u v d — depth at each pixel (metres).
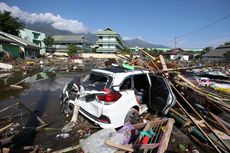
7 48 29.20
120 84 4.56
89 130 4.78
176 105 6.22
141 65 7.60
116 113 4.32
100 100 4.30
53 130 4.75
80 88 5.13
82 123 5.05
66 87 6.07
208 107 6.17
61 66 22.33
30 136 4.37
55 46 68.88
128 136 3.95
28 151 3.70
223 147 4.21
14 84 10.84
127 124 4.38
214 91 10.56
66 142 4.18
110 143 3.45
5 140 3.85
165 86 5.36
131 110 4.82
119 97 4.39
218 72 15.43
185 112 5.26
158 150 3.51
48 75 15.70
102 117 4.28
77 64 24.81
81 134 4.56
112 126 4.28
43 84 11.22
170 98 5.17
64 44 68.56
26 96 8.22
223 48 57.75
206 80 12.38
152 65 7.44
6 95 8.28
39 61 26.77
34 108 6.50
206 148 4.32
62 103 6.23
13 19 47.03
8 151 3.46
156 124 4.73
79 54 49.78
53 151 3.75
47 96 8.32
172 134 4.89
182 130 5.16
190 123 5.17
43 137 4.37
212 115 5.45
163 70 6.37
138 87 6.05
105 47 59.84
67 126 4.82
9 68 18.39
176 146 4.30
